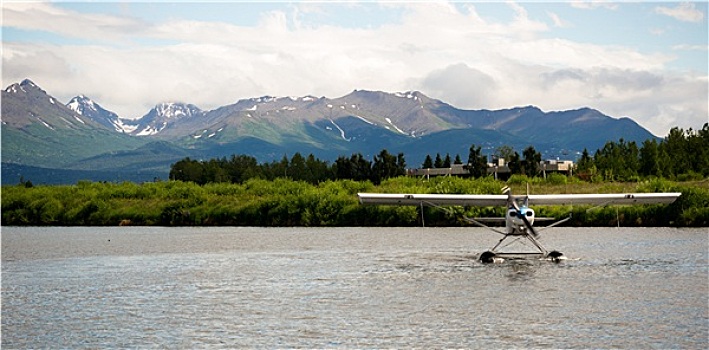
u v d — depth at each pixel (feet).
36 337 102.01
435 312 114.11
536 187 412.77
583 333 99.76
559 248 207.51
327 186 402.93
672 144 622.54
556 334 99.30
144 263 185.57
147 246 232.32
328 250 210.38
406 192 339.16
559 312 112.88
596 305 117.91
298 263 179.63
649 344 93.81
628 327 102.63
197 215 352.08
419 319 109.29
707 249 197.06
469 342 96.07
